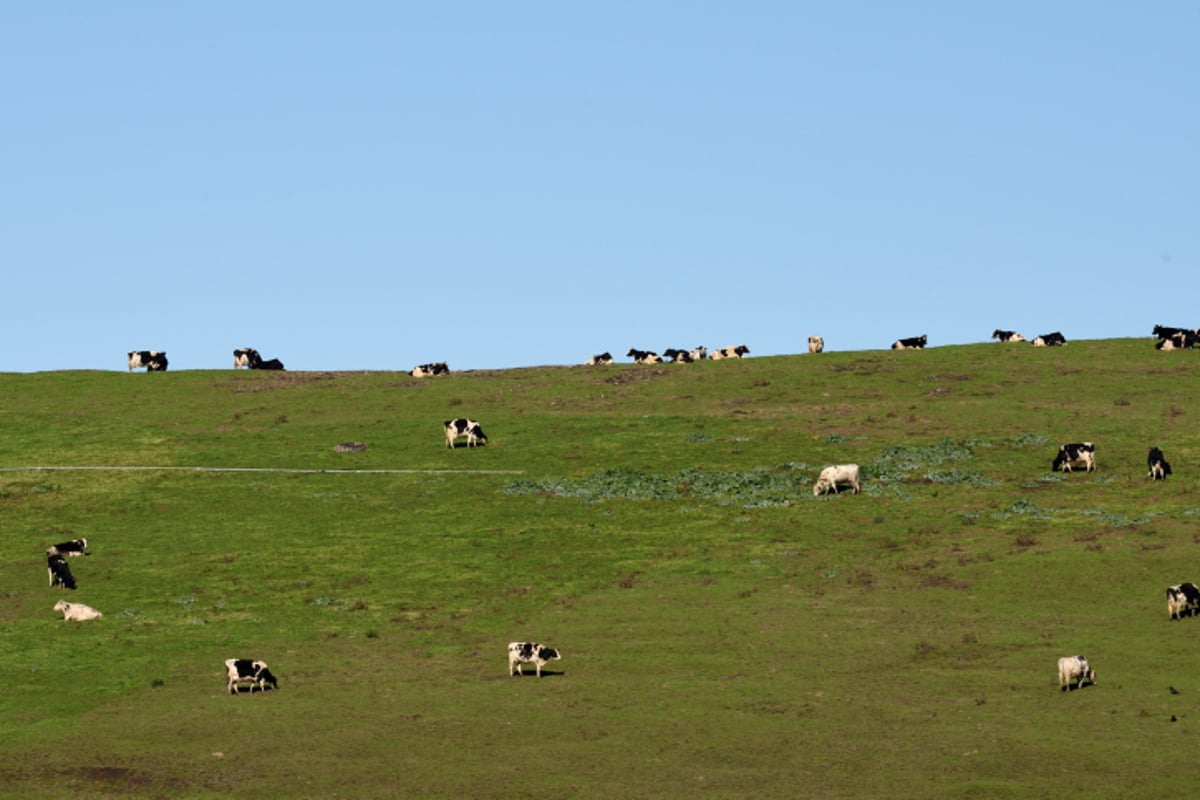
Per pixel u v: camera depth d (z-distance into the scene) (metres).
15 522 66.62
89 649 48.81
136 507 68.88
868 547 59.34
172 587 56.56
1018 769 35.03
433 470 74.19
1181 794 32.84
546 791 34.88
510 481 71.62
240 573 58.31
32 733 40.38
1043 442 74.44
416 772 36.53
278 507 68.50
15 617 52.91
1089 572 53.38
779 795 34.06
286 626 51.59
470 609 53.44
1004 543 58.28
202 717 41.66
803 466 71.94
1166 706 39.34
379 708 42.34
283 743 39.12
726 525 63.56
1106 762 35.16
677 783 35.16
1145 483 66.00
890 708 40.56
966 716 39.47
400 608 53.69
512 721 40.69
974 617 49.53
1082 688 41.50
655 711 41.22
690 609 52.31
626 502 67.81
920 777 34.88
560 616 52.16
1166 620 47.72
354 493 70.50
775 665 45.41
